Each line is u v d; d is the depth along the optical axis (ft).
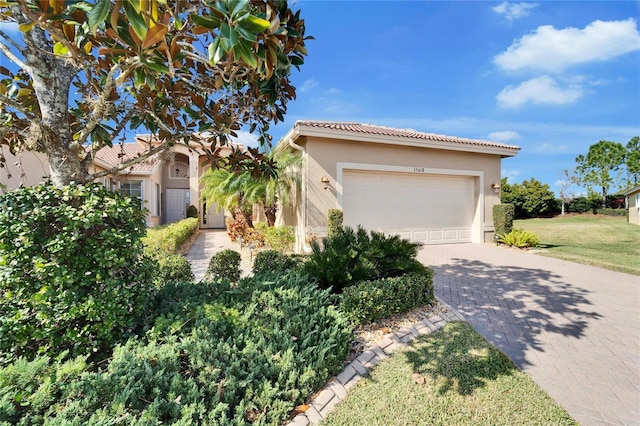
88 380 6.84
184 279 17.16
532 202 94.27
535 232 59.11
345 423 8.30
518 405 9.16
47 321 8.39
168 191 68.33
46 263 8.43
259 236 32.30
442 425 8.30
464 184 42.22
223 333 9.95
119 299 9.30
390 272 17.22
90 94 12.26
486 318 16.12
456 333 13.79
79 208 9.18
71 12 6.88
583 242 46.32
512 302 18.61
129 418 6.19
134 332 10.04
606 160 106.32
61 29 8.01
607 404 9.40
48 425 5.52
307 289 13.21
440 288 21.67
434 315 15.70
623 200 96.27
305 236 32.81
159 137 13.25
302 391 8.89
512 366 11.28
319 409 8.77
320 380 9.58
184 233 38.83
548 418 8.64
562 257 32.07
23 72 12.53
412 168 38.11
